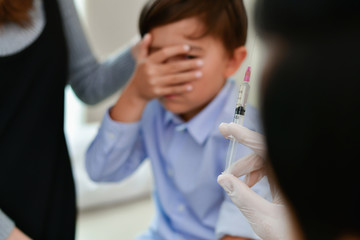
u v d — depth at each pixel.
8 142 0.65
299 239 0.22
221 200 0.68
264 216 0.35
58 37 0.71
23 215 0.68
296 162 0.20
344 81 0.18
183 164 0.71
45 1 0.70
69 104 1.83
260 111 0.23
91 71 0.85
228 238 0.60
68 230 0.75
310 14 0.19
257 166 0.37
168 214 0.75
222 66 0.62
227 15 0.58
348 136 0.18
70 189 0.75
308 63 0.19
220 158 0.66
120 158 0.73
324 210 0.20
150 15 0.63
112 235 1.54
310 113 0.19
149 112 0.79
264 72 0.22
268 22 0.22
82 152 1.68
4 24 0.64
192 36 0.60
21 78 0.66
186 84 0.63
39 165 0.69
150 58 0.62
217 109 0.67
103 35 2.02
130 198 1.75
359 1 0.18
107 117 0.70
